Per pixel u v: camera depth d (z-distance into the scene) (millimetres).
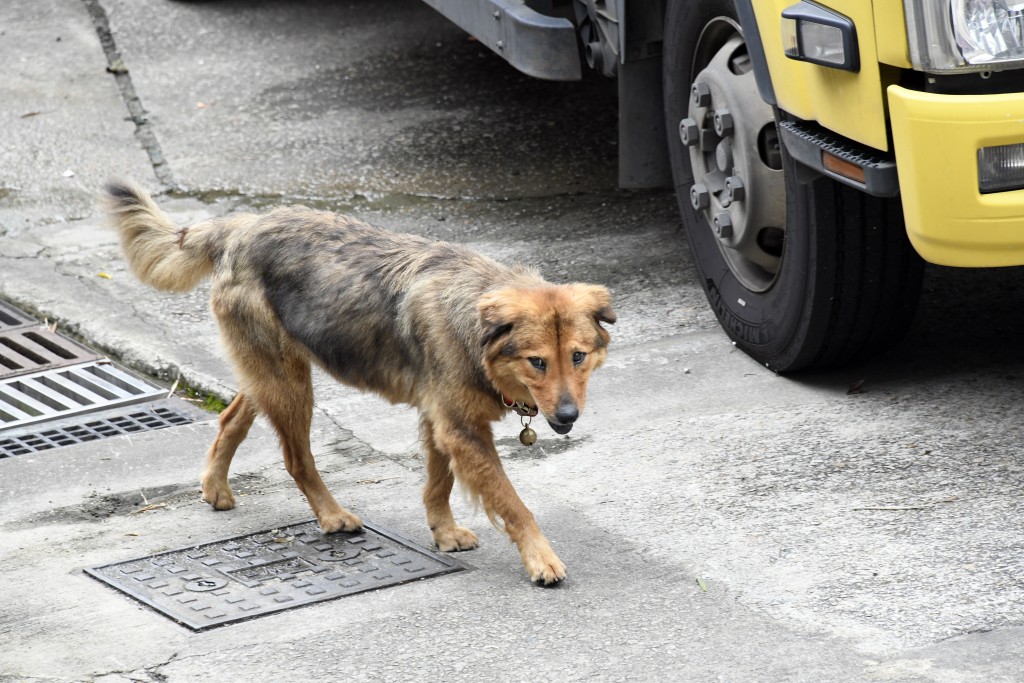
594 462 8422
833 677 5914
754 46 8633
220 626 6633
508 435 8930
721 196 9734
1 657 6371
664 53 10336
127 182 8453
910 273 8914
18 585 7145
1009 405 8734
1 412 9734
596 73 16984
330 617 6711
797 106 8328
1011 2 7121
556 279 11461
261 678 6117
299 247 7805
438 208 13320
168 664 6266
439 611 6742
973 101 7039
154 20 19547
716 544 7273
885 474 7938
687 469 8211
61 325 11164
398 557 7434
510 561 7359
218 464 8164
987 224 7223
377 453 8859
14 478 8547
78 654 6379
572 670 6094
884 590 6672
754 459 8281
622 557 7215
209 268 8289
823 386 9344
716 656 6156
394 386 7578
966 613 6402
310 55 18078
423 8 19828
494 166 14414
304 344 7730
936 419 8625
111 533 7809
